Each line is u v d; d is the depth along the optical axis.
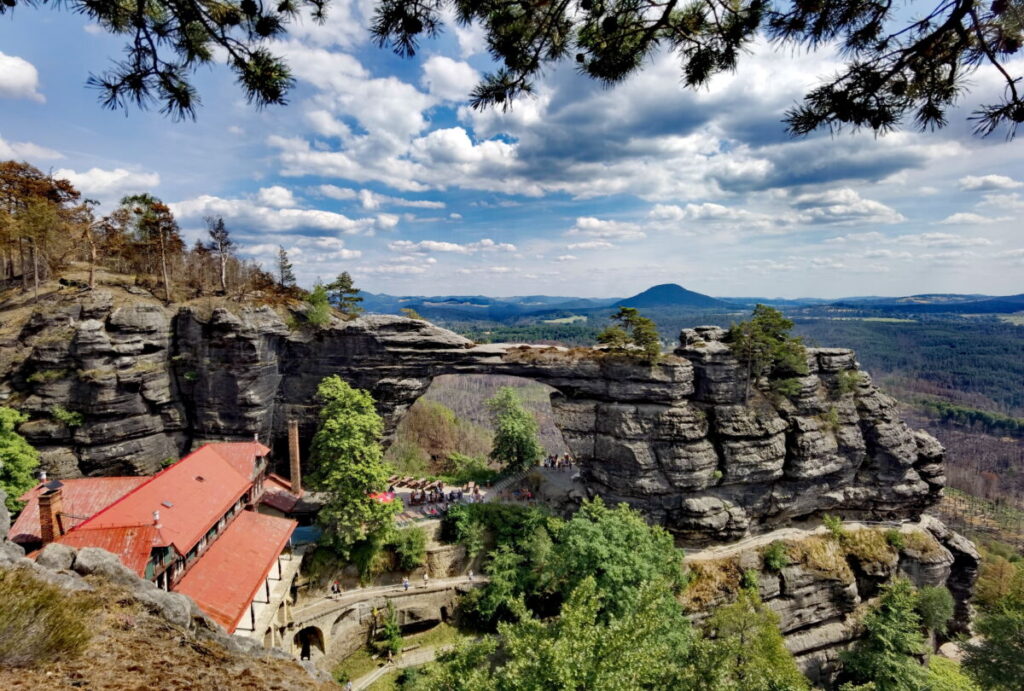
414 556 52.88
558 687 19.98
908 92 9.63
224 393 60.25
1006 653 41.34
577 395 65.50
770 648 42.44
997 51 8.59
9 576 10.77
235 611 34.41
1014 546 134.00
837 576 59.97
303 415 65.31
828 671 58.22
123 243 71.06
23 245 60.81
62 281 60.88
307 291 70.06
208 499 42.16
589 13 10.85
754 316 63.28
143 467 56.62
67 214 73.06
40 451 51.69
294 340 64.69
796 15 9.31
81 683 9.22
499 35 10.94
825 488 64.88
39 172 71.50
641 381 61.84
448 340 66.81
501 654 45.28
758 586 57.97
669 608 44.53
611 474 62.19
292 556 48.78
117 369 55.12
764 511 63.34
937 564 63.81
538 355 66.00
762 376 65.62
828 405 65.44
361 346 65.00
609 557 46.19
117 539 31.22
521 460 74.44
